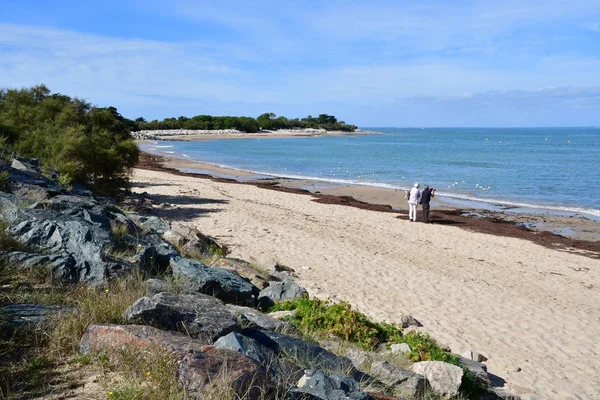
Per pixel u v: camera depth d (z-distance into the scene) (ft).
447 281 43.83
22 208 26.58
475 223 76.23
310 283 38.91
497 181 129.59
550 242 65.41
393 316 32.58
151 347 13.69
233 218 65.36
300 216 72.69
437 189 115.34
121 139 75.56
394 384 18.76
